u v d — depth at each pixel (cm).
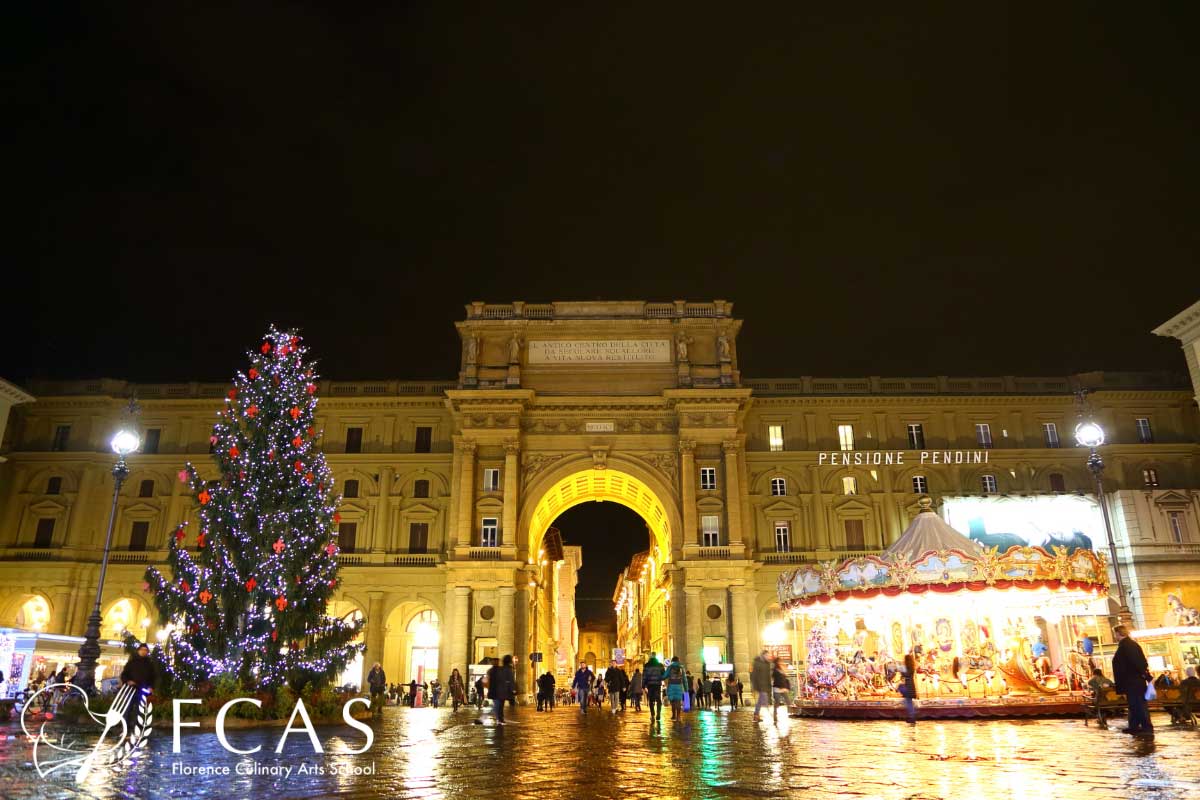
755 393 6288
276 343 3062
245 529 2739
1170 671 3578
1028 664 2936
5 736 1827
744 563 5531
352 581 5819
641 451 5912
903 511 6028
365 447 6181
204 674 2566
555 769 1340
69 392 6250
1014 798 964
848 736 1983
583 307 6222
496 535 5722
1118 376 6366
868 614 3438
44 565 5731
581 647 13812
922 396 6247
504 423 5853
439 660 5675
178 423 6194
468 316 6222
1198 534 5600
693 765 1374
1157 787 1031
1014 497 5616
